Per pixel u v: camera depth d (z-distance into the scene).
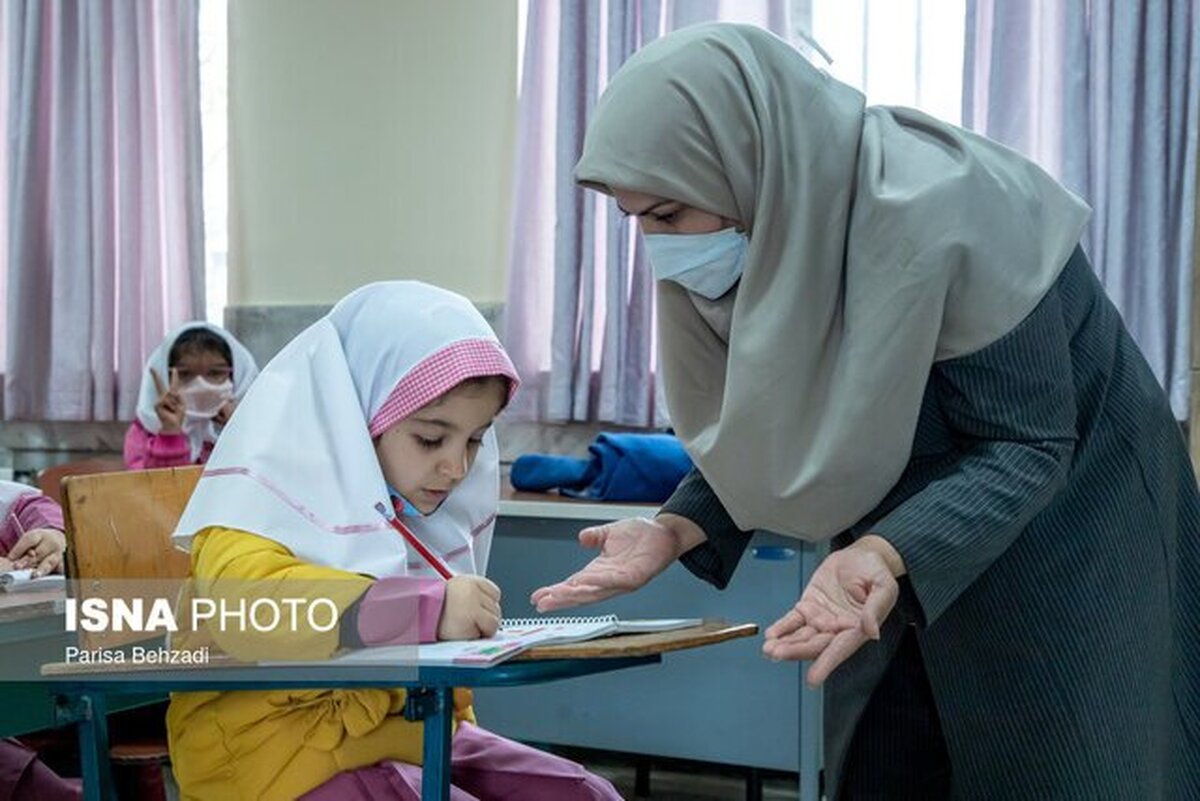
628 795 3.19
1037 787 1.27
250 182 3.97
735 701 2.69
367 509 1.36
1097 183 3.01
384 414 1.43
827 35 3.29
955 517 1.13
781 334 1.20
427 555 1.45
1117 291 2.97
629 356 3.41
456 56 3.74
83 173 3.97
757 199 1.22
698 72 1.22
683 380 1.37
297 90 3.91
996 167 1.24
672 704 2.73
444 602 1.26
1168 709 1.31
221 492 1.34
